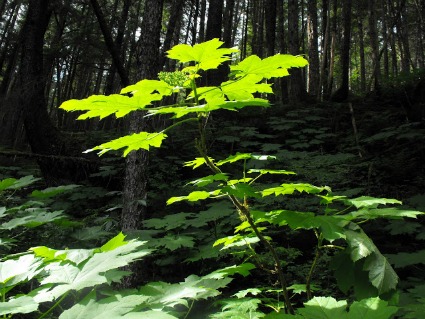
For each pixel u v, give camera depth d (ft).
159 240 12.82
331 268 4.63
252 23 83.56
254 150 27.45
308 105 34.12
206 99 4.37
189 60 3.96
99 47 43.83
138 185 14.34
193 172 24.23
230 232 15.90
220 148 27.20
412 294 6.51
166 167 21.91
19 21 59.72
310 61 45.75
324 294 11.66
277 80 52.80
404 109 27.35
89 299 3.80
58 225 12.23
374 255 3.99
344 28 39.29
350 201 4.46
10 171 29.22
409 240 14.92
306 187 4.56
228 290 13.75
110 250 4.70
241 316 5.37
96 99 3.78
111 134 29.99
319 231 4.79
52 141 25.03
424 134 21.08
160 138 4.08
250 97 4.44
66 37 42.80
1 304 3.57
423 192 17.29
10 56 54.29
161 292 5.46
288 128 26.71
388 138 23.82
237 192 4.34
